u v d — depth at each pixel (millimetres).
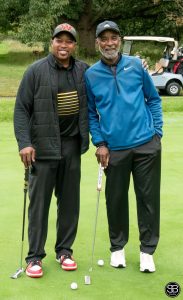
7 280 3756
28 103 3807
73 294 3537
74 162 3949
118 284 3715
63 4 26406
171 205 5562
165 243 4512
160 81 18672
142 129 3861
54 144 3826
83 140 3898
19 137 3791
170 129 10188
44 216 3932
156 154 3895
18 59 29453
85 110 3879
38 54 29734
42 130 3807
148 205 3949
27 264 3912
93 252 4078
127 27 33250
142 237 4012
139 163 3902
